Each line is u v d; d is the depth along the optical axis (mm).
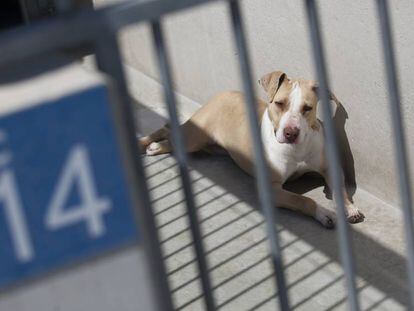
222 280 5152
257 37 6613
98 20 1995
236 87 7156
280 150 6000
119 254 1958
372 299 4844
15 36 1901
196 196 6293
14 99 1776
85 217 1890
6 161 1777
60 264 1900
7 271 1851
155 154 6977
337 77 5879
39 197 1831
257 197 6160
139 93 8344
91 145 1851
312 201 5785
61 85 1813
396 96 2631
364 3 5320
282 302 2682
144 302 2029
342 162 6207
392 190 5762
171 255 5473
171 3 2098
